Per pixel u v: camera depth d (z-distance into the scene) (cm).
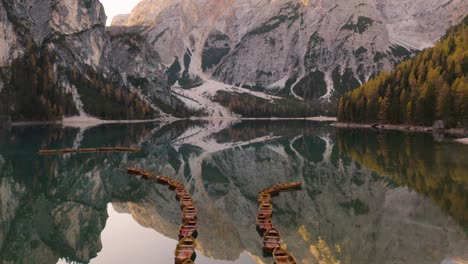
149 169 7844
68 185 6303
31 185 6256
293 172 7450
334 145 11762
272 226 3981
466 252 3281
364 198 5153
